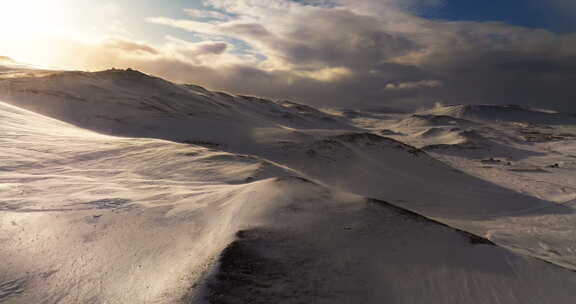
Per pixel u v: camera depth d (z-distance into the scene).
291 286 4.92
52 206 7.85
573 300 5.25
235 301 4.43
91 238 6.45
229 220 7.02
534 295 5.33
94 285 5.09
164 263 5.58
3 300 4.66
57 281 5.15
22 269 5.35
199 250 5.84
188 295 4.47
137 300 4.70
